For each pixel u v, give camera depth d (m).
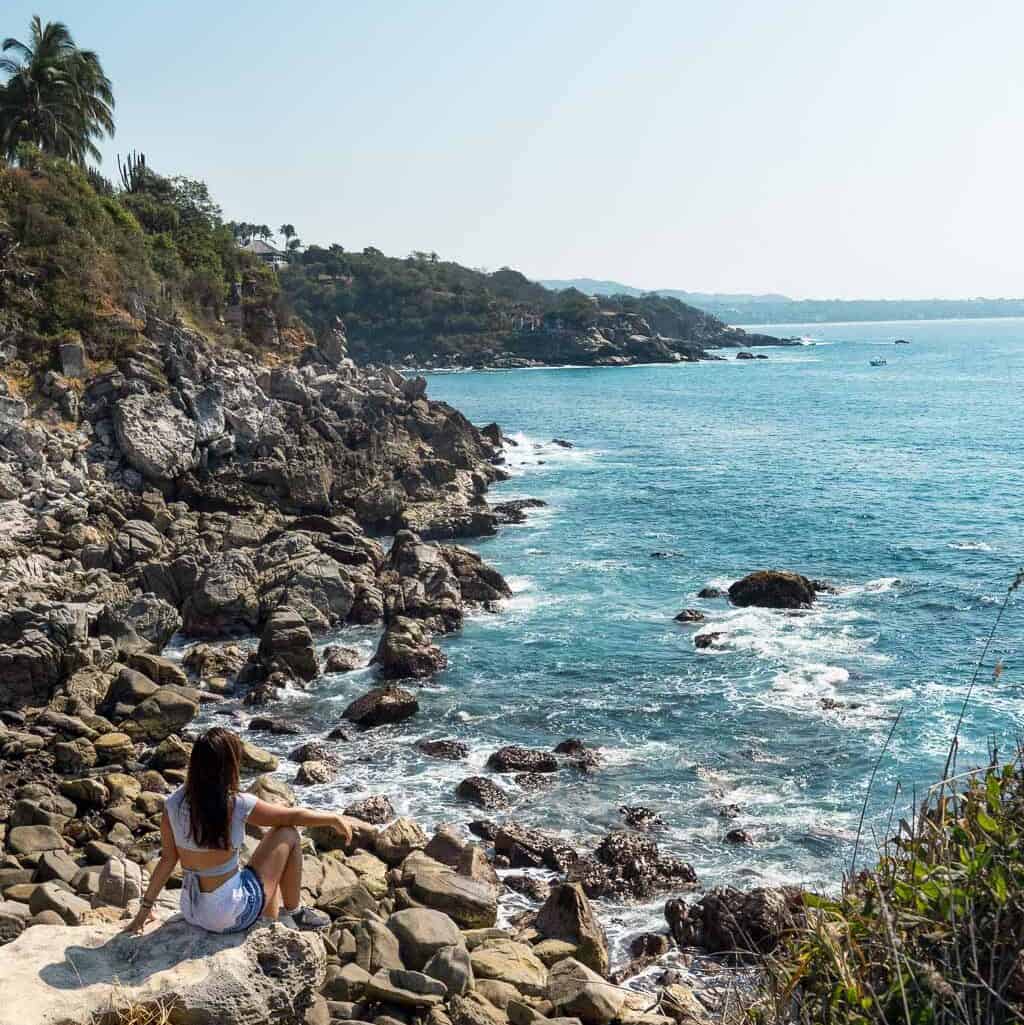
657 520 49.38
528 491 58.03
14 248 48.16
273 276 79.50
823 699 25.55
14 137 63.00
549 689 26.92
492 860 18.23
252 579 32.44
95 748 21.81
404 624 29.28
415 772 22.09
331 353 76.44
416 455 54.47
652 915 16.62
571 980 12.91
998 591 35.41
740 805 20.31
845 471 64.19
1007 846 5.60
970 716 24.19
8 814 18.89
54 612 25.48
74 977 6.93
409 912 13.52
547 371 198.75
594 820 19.86
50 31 63.94
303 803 20.47
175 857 7.46
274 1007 7.12
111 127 68.06
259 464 43.41
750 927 15.17
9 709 23.78
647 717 24.84
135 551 34.19
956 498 53.84
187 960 7.11
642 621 32.91
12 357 43.88
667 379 167.00
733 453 73.88
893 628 31.42
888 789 20.70
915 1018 5.19
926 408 107.81
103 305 49.41
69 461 39.31
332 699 26.55
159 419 42.09
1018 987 5.19
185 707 23.77
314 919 8.05
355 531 40.50
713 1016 12.91
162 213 77.00
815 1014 5.75
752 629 31.58
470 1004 11.73
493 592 35.50
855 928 5.84
